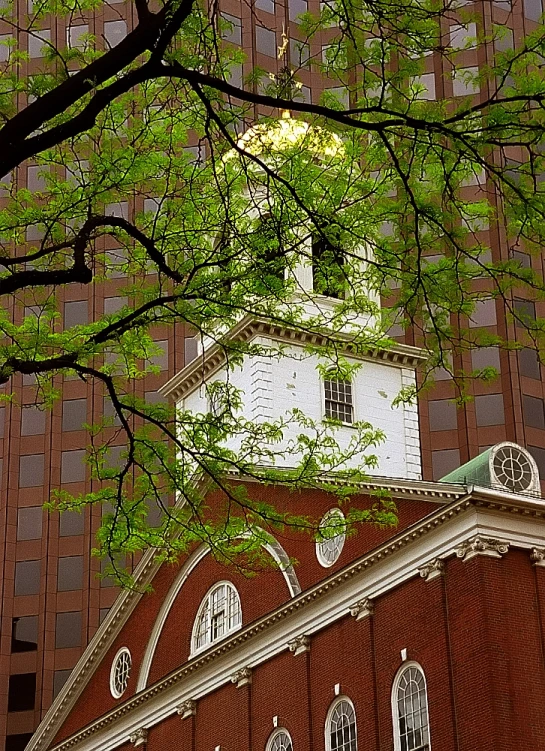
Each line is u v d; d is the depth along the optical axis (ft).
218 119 60.39
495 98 60.70
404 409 168.04
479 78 61.82
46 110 52.85
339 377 81.66
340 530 81.51
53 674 270.87
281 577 139.13
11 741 266.16
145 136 70.95
